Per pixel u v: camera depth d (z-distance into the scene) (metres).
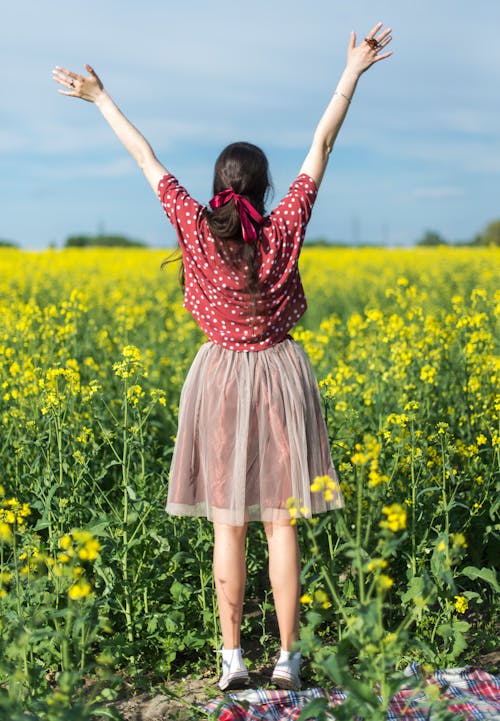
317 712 2.31
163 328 9.43
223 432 2.98
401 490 3.80
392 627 3.53
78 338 7.23
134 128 3.14
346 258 19.70
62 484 3.57
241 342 3.00
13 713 2.27
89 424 4.60
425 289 11.46
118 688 3.15
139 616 3.45
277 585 3.02
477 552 3.83
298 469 2.97
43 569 3.43
